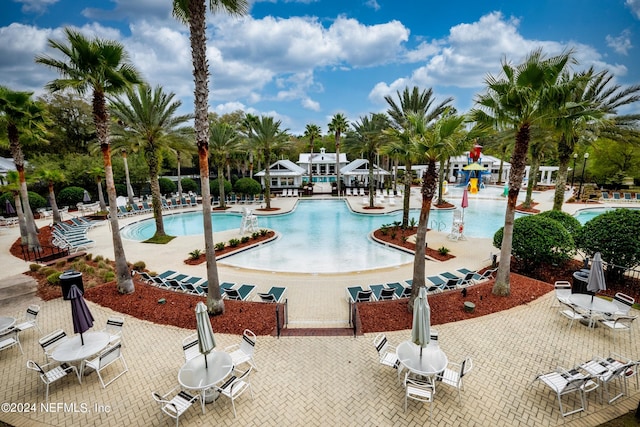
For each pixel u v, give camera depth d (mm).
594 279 8008
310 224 25547
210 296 9312
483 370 6730
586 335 7992
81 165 33625
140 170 37000
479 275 11961
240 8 9141
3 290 11086
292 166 48125
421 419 5492
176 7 9031
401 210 30422
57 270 13062
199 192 45625
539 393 6059
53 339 6914
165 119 19250
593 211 28891
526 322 8672
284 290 11273
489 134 10172
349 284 12398
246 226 22234
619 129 17469
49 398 6090
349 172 44781
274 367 6977
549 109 8391
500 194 39594
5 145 17719
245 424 5438
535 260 12062
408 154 10000
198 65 8258
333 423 5438
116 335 7512
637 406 5699
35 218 26828
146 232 23656
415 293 9242
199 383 5695
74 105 40594
